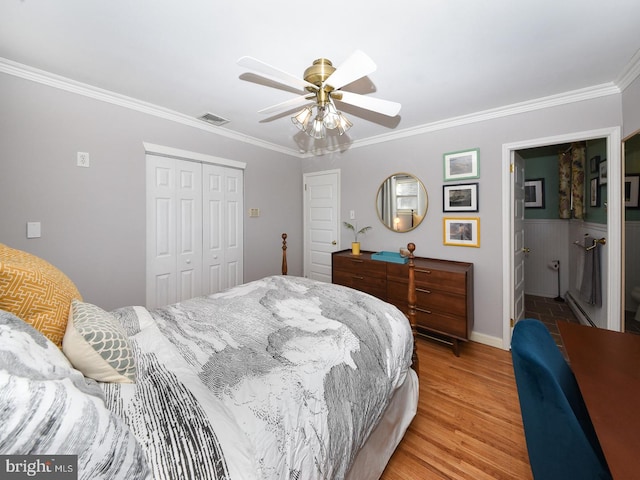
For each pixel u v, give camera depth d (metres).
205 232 3.08
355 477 1.16
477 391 2.03
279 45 1.62
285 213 4.02
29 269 0.95
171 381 0.93
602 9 1.34
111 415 0.66
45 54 1.73
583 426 1.00
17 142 1.90
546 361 0.93
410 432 1.65
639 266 1.89
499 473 1.39
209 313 1.62
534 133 2.42
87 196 2.22
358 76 1.36
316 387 1.02
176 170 2.81
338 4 1.30
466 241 2.83
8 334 0.69
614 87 2.07
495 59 1.77
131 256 2.49
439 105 2.49
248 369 1.05
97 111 2.25
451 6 1.32
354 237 3.75
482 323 2.79
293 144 3.76
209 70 1.91
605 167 2.27
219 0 1.28
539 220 4.29
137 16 1.39
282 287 2.07
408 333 1.63
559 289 4.11
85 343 0.90
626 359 1.01
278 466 0.77
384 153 3.39
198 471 0.65
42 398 0.56
